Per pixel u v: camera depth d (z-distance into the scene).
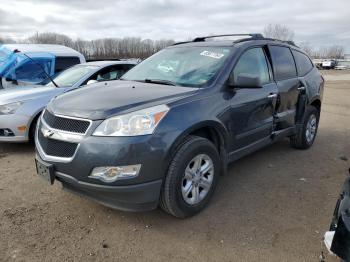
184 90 3.55
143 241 3.05
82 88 3.97
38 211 3.56
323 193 4.06
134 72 4.61
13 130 5.48
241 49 4.18
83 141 2.96
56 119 3.23
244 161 5.17
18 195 3.93
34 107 5.57
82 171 2.97
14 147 5.87
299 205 3.74
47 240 3.04
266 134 4.55
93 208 3.62
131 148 2.89
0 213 3.50
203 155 3.43
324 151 5.80
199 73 3.92
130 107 3.09
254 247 2.96
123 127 2.93
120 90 3.62
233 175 4.60
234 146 3.96
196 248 2.95
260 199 3.88
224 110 3.66
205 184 3.53
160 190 3.11
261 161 5.18
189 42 4.86
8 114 5.43
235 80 3.93
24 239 3.05
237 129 3.92
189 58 4.27
